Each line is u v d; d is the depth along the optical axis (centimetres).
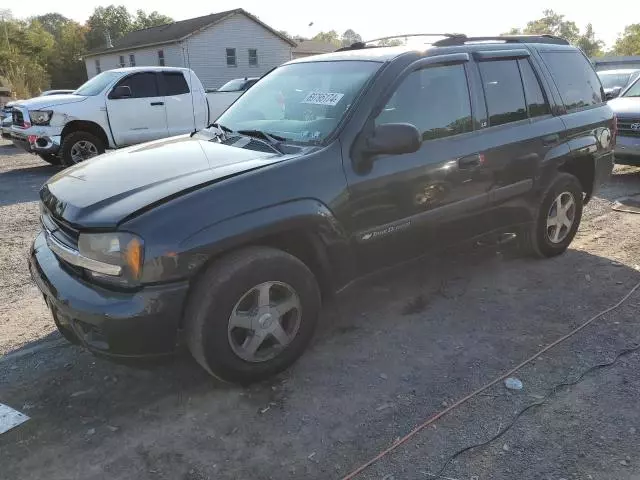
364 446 274
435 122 387
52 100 1049
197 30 3278
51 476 258
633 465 257
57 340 383
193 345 296
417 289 452
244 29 3478
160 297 278
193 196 287
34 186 966
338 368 342
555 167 475
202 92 1212
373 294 444
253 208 297
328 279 345
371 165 346
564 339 368
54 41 6594
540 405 302
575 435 278
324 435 283
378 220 355
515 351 356
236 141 372
